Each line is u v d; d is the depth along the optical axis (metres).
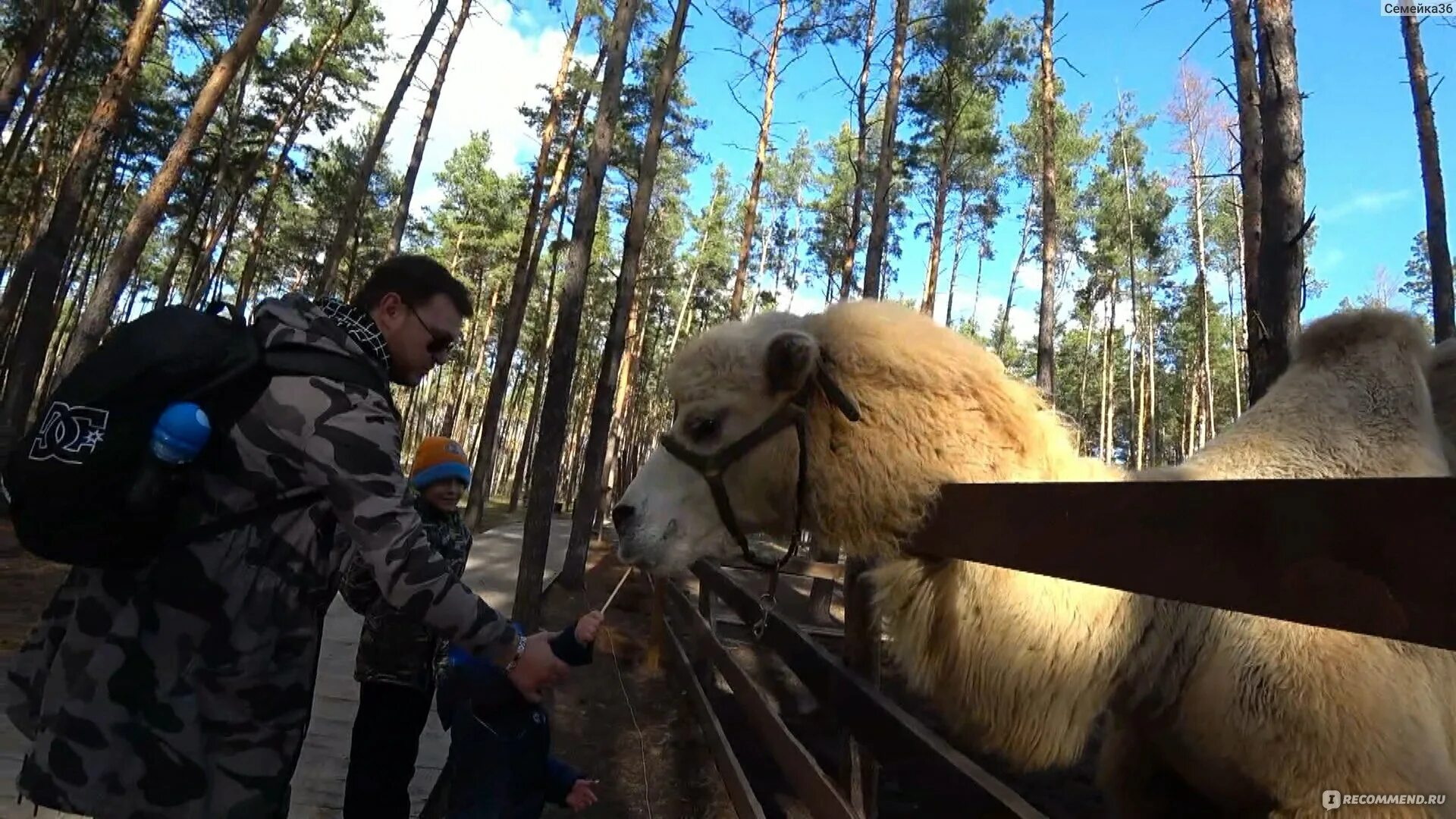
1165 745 2.32
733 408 2.33
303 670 1.74
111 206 31.92
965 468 2.11
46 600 7.96
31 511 1.49
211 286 34.62
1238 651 2.06
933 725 5.32
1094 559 1.33
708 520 2.36
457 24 17.64
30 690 1.73
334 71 26.17
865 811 3.78
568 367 7.85
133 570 1.62
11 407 12.09
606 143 8.28
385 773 2.94
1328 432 2.42
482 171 38.03
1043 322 16.55
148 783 1.56
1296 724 1.97
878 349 2.24
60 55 19.59
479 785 2.89
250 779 1.64
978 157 25.70
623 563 2.43
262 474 1.67
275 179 27.77
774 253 43.34
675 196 32.97
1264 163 5.69
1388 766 1.89
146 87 25.08
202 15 21.97
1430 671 2.07
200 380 1.60
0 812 3.38
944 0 17.98
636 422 35.66
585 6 15.87
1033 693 1.99
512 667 1.78
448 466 3.17
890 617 2.26
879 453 2.16
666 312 47.47
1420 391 2.52
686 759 5.72
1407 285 33.91
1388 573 0.86
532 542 7.48
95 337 9.17
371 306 2.00
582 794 3.19
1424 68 13.02
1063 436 2.29
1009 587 2.00
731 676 4.70
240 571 1.65
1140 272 38.47
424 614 1.72
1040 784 4.87
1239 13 6.77
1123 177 35.09
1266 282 5.57
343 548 1.84
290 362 1.71
